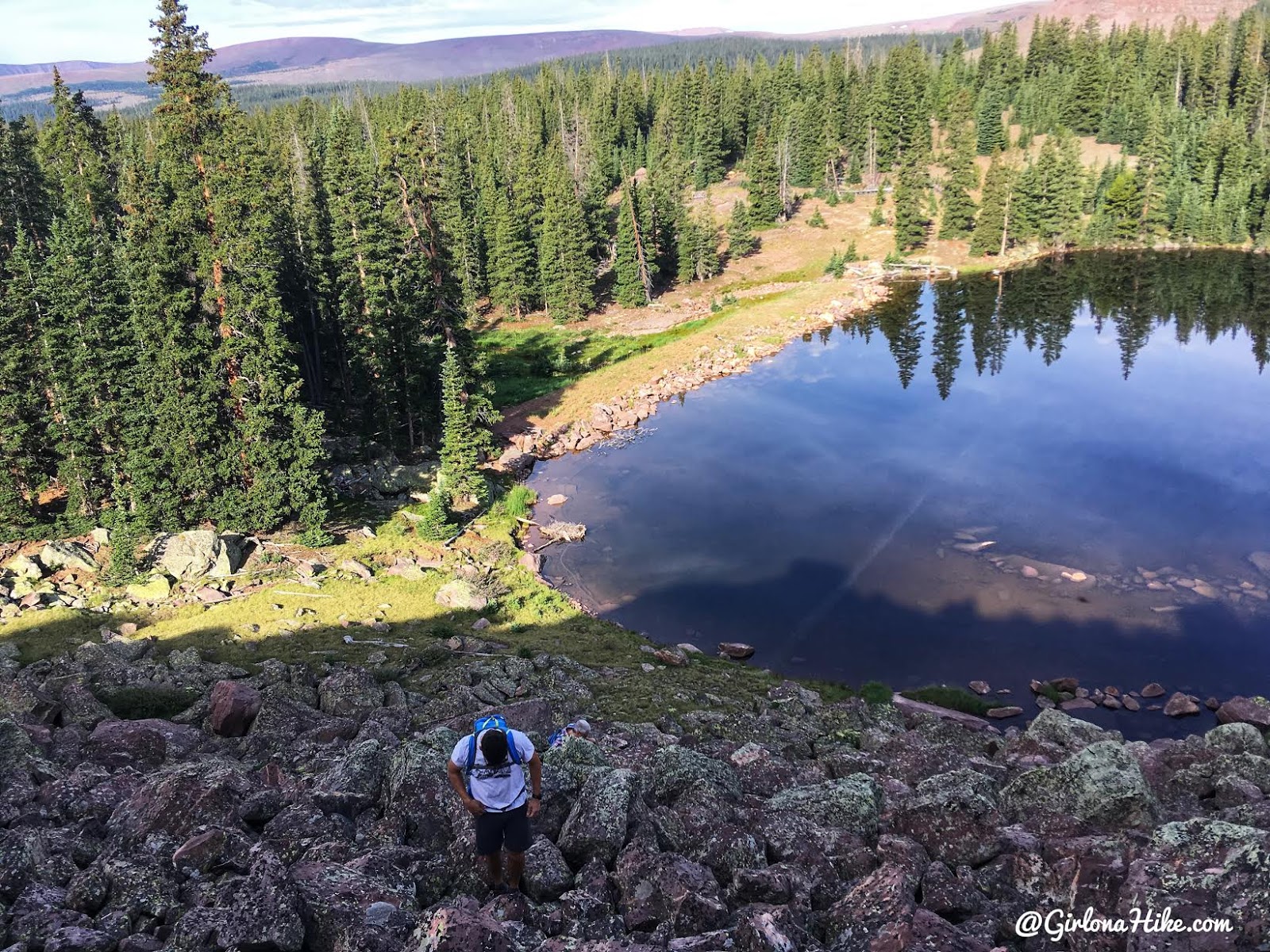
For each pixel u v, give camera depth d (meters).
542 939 8.61
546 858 10.18
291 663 30.39
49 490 56.72
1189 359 76.62
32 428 50.62
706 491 55.66
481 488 54.78
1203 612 36.88
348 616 37.38
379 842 10.95
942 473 54.81
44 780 14.31
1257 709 28.89
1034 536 45.03
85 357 48.78
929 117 170.25
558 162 120.00
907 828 11.95
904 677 34.06
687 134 179.38
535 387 82.38
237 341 46.00
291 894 8.42
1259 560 40.81
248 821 11.59
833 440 63.22
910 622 38.06
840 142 172.25
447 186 118.81
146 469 46.22
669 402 76.56
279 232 62.50
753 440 64.88
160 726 18.47
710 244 121.38
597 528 51.28
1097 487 50.62
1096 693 31.81
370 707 24.16
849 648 36.34
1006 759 20.09
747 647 36.59
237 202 45.28
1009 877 10.36
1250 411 62.00
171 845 10.65
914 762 17.31
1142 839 10.59
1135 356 78.62
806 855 10.92
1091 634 35.91
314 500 48.22
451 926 7.64
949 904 9.66
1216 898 8.27
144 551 44.56
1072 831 11.88
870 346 89.69
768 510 51.75
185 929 8.15
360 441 63.25
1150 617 36.78
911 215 126.50
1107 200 127.50
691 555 46.66
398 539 48.81
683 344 93.56
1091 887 9.51
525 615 39.12
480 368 63.97
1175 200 125.56
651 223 115.56
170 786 11.41
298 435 47.00
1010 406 67.12
